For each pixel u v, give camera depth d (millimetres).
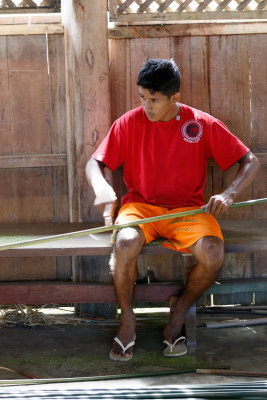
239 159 2928
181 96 3529
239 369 2586
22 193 3631
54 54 3496
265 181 3625
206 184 3615
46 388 2357
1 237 3066
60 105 3543
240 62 3500
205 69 3508
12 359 2756
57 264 3709
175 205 2924
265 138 3562
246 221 3568
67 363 2693
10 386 2375
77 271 3494
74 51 3332
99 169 2932
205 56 3494
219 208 2596
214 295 3678
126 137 2975
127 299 2740
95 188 2775
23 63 3504
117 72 3502
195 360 2697
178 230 2773
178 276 3686
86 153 3432
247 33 3467
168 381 2422
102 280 3408
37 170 3617
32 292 3041
